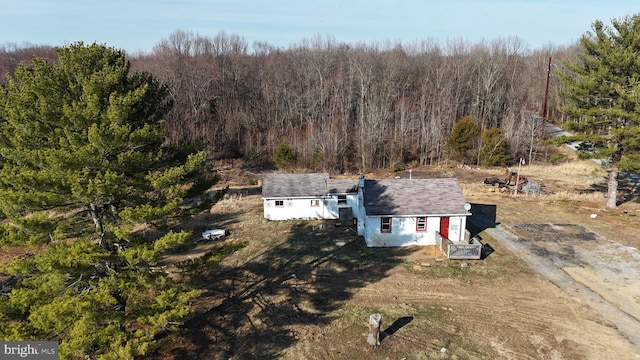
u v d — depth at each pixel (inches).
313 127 2369.6
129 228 524.1
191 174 589.3
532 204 1381.6
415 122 2364.7
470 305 781.3
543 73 2967.5
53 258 446.3
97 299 464.1
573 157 2078.0
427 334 693.3
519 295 813.2
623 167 1202.6
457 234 1072.2
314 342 675.4
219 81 2733.8
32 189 470.6
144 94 561.0
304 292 840.3
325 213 1311.5
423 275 901.8
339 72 2778.1
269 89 2753.4
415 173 1961.1
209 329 715.4
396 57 3161.9
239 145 2432.3
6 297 511.8
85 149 460.8
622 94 1139.9
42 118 498.3
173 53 3065.9
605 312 748.6
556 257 975.6
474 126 2096.5
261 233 1181.1
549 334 689.0
